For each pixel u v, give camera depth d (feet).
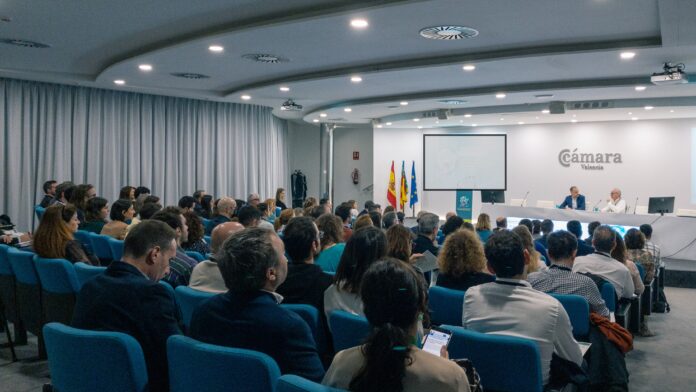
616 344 10.32
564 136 44.86
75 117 31.71
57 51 23.20
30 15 17.52
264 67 25.27
